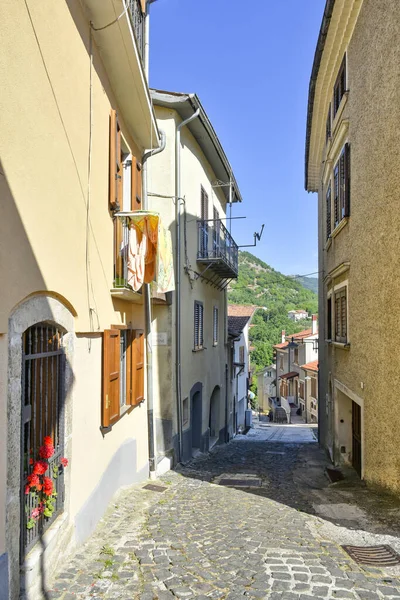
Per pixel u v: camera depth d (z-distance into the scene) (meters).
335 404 12.07
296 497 7.69
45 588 3.90
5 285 3.31
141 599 3.79
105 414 6.06
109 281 6.64
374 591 3.90
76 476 5.04
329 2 9.02
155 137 8.96
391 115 7.14
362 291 9.02
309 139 15.88
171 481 9.04
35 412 4.08
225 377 19.31
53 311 4.38
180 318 11.90
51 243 4.28
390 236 7.27
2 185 3.29
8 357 3.35
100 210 6.12
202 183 14.59
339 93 11.54
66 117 4.73
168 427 11.22
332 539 5.29
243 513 6.50
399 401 6.98
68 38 4.80
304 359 37.78
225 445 17.50
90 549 4.92
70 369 4.87
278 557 4.68
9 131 3.41
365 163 8.70
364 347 8.88
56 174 4.43
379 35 7.68
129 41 6.03
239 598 3.77
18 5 3.55
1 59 3.28
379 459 7.91
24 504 3.73
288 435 24.53
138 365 8.52
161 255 7.67
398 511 6.45
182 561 4.59
